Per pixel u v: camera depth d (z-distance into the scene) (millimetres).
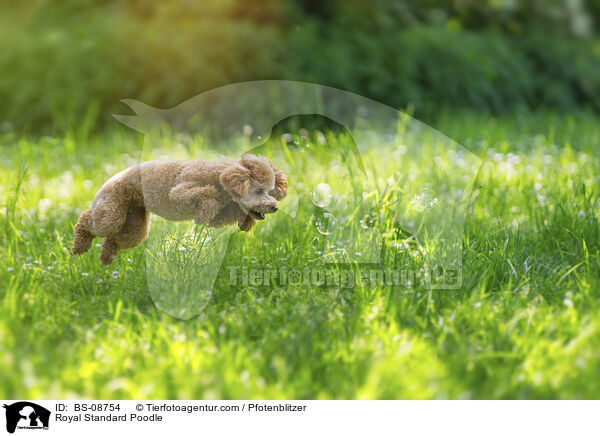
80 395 3436
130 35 13805
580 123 13758
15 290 4309
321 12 15805
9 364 3398
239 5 15023
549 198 6480
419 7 17797
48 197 7012
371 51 14633
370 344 3734
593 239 5371
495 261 4969
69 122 12383
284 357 3623
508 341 3807
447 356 3674
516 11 18688
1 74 14125
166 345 3793
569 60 17328
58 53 13945
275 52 13859
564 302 4152
